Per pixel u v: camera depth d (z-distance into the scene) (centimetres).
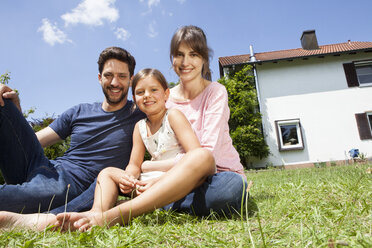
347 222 108
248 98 1256
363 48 1266
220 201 146
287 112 1294
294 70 1327
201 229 119
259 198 215
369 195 161
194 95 226
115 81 223
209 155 145
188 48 212
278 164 1240
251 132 1218
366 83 1312
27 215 134
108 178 164
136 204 134
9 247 102
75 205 166
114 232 114
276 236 101
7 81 594
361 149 1233
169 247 96
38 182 170
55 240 107
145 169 187
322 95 1297
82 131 223
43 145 231
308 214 126
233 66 1345
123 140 223
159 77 201
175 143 187
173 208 167
